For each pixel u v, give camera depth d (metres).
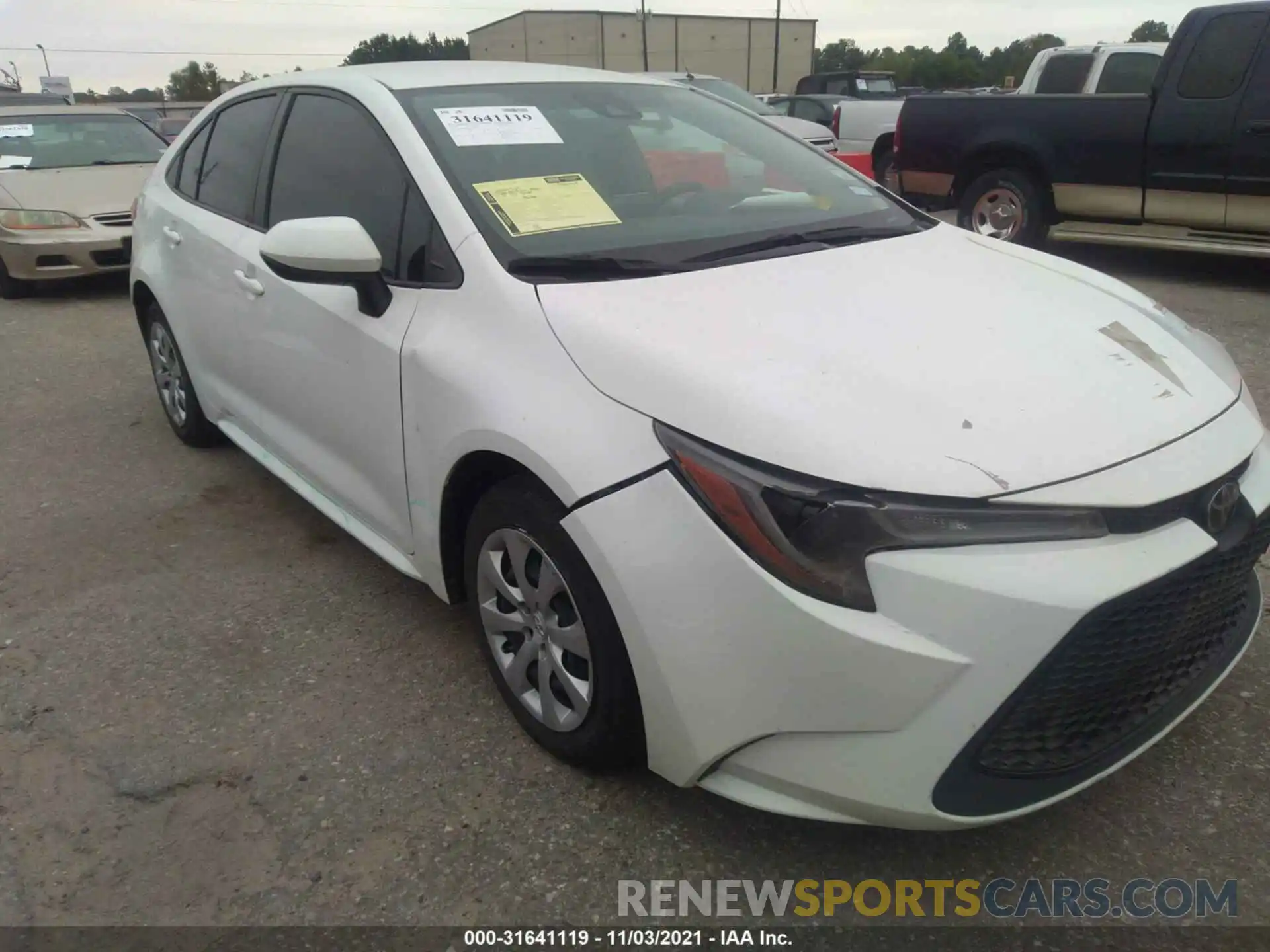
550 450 2.12
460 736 2.64
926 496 1.81
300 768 2.53
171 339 4.43
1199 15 7.15
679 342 2.13
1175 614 1.97
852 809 1.92
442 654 3.02
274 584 3.47
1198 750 2.50
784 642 1.85
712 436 1.94
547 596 2.30
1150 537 1.87
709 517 1.91
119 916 2.11
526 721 2.55
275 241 2.60
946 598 1.77
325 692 2.84
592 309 2.28
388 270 2.76
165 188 4.38
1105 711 2.01
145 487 4.32
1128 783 2.41
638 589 1.98
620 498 2.01
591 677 2.24
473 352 2.40
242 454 4.69
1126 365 2.21
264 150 3.54
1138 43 9.55
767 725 1.93
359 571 3.54
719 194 3.05
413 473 2.66
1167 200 7.58
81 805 2.42
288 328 3.16
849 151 13.90
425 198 2.68
